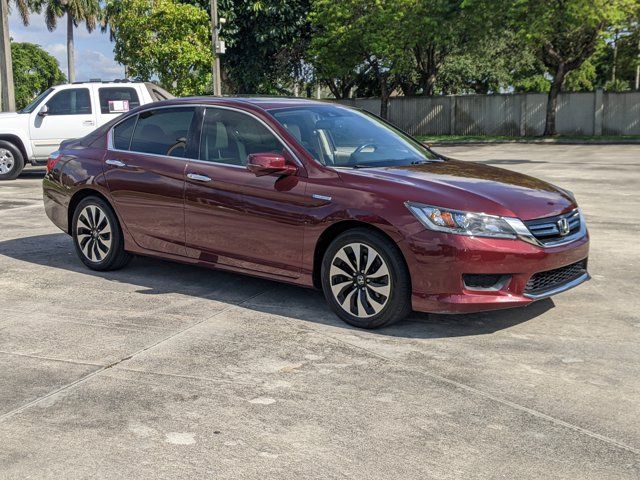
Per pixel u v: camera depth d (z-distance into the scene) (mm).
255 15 34688
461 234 4426
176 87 29156
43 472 2957
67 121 14992
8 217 9742
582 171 15664
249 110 5516
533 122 33406
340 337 4688
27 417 3488
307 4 35812
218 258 5586
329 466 2994
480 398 3697
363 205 4695
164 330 4844
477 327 4883
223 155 5574
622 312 5227
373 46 32125
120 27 29250
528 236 4551
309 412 3535
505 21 28953
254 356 4340
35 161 15141
